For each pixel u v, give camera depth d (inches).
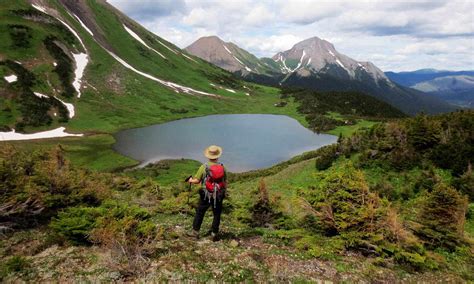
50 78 4269.2
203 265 294.5
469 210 585.3
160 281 264.4
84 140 3157.0
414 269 334.0
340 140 1159.0
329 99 7066.9
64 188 462.9
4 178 402.3
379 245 353.7
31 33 4719.5
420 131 909.8
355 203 404.8
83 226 327.0
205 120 4741.6
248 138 3491.6
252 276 284.4
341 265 321.1
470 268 353.7
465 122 885.2
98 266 282.7
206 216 514.0
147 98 5265.8
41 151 680.4
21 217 376.2
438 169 819.4
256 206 478.0
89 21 6737.2
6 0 5137.8
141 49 7229.3
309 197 438.6
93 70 5142.7
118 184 916.0
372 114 6225.4
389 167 895.1
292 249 353.1
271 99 7042.3
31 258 296.0
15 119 3292.3
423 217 438.6
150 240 327.0
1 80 3686.0
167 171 2165.4
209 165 338.0
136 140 3257.9
